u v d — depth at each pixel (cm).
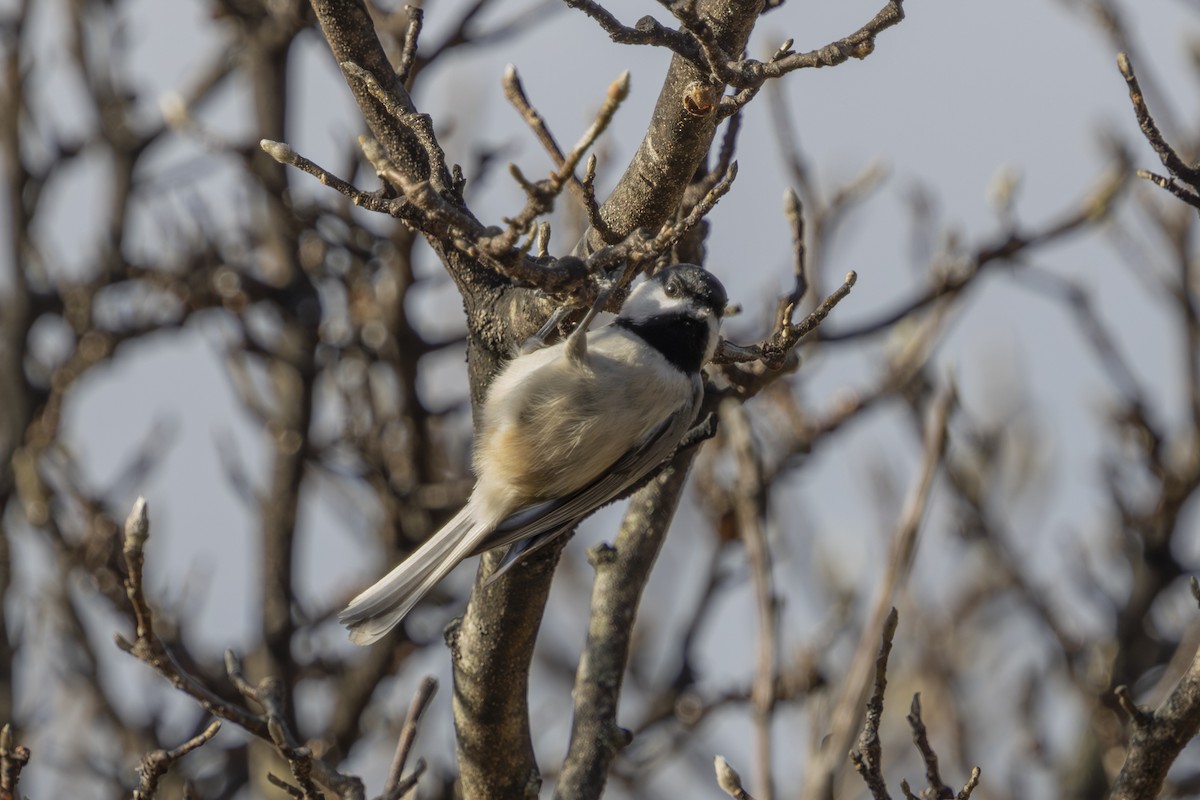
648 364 700
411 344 1173
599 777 747
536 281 526
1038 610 1252
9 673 1153
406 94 622
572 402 674
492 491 689
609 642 784
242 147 1170
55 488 1159
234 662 657
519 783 714
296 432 1231
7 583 1165
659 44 548
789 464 1118
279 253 1270
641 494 817
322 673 1218
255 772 1116
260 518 1225
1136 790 598
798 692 1038
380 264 1191
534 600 671
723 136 762
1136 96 598
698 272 733
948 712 1284
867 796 1163
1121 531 1286
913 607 1315
